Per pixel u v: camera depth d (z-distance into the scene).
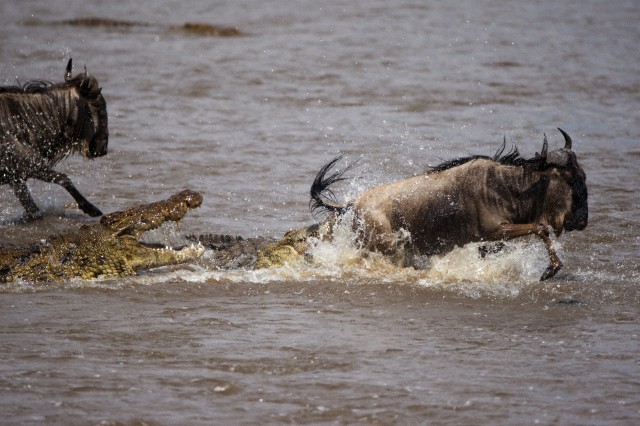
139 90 82.31
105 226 38.44
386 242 39.31
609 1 157.50
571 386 27.59
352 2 153.25
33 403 25.66
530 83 88.00
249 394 26.64
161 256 38.41
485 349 30.52
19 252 37.84
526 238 41.25
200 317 33.22
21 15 134.25
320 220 47.41
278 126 70.19
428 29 121.94
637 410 26.06
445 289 37.25
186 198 39.38
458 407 26.03
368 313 34.12
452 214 38.91
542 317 34.03
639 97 83.12
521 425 25.08
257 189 53.12
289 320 33.06
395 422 25.14
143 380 27.42
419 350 30.27
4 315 33.00
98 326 32.06
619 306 35.44
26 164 47.44
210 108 76.00
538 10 144.62
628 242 44.22
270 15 137.75
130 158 59.75
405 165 59.47
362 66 94.75
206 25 120.88
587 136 68.00
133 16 137.50
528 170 38.78
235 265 39.59
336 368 28.59
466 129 70.19
